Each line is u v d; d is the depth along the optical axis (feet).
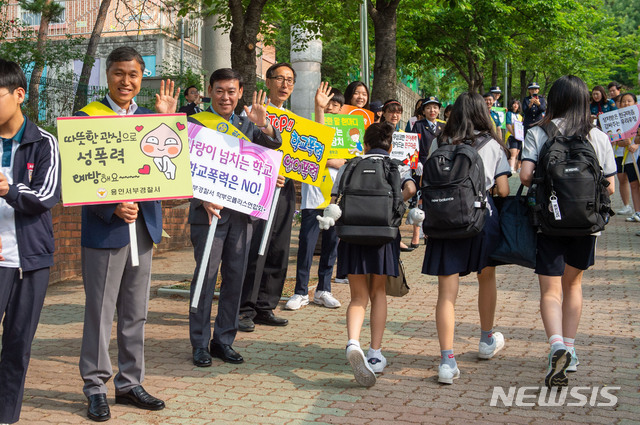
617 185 63.72
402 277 17.29
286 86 21.15
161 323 21.56
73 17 74.79
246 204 17.43
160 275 29.48
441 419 13.89
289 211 21.20
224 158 17.16
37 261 13.19
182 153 14.11
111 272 14.08
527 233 15.80
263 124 17.76
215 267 17.66
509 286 25.99
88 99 42.80
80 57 48.08
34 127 13.20
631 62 154.71
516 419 13.88
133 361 14.69
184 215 38.47
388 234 15.85
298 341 19.63
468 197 15.14
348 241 16.10
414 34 74.84
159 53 73.72
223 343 17.89
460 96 16.42
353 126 24.16
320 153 21.27
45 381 16.22
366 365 15.30
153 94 47.91
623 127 33.53
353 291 16.65
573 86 15.72
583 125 15.60
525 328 20.48
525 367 17.16
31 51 43.62
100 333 14.10
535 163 15.88
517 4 77.46
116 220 13.99
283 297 24.66
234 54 26.50
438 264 15.90
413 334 20.13
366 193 15.99
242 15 26.50
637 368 16.84
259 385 16.01
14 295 13.21
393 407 14.58
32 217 13.15
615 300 23.38
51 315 22.81
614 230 37.78
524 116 62.08
